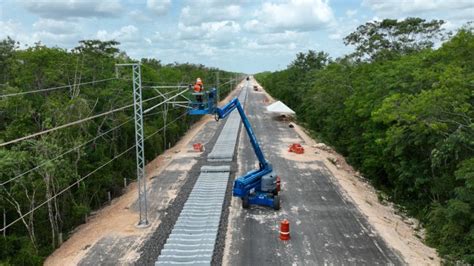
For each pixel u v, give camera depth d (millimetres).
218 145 41875
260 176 23203
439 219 21156
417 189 26422
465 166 18312
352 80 42156
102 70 34281
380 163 30594
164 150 43094
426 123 20297
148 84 42688
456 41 22734
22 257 17859
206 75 85125
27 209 21094
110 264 16828
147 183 29609
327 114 50344
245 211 22609
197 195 25406
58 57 30641
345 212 22484
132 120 33875
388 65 34844
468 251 18656
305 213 22312
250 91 126875
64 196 23094
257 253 17406
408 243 19516
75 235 22000
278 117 63219
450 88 19531
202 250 17344
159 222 21609
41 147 20062
